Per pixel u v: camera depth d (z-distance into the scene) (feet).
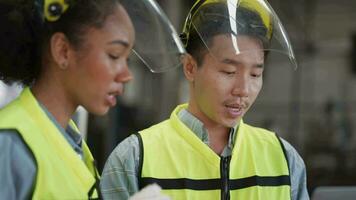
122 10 5.14
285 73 33.81
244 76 6.52
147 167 6.64
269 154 7.02
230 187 6.75
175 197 6.63
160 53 6.02
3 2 5.12
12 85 5.37
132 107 26.02
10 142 4.84
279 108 33.78
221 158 6.79
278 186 6.89
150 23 5.78
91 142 22.29
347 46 34.78
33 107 5.04
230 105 6.59
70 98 5.16
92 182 5.12
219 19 6.53
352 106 33.27
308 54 33.96
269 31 6.62
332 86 34.40
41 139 4.97
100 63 4.98
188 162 6.75
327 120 32.42
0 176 4.75
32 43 5.13
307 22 33.17
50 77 5.11
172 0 23.32
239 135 6.93
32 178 4.83
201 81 6.68
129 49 5.15
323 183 26.12
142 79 26.81
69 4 4.96
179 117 7.02
